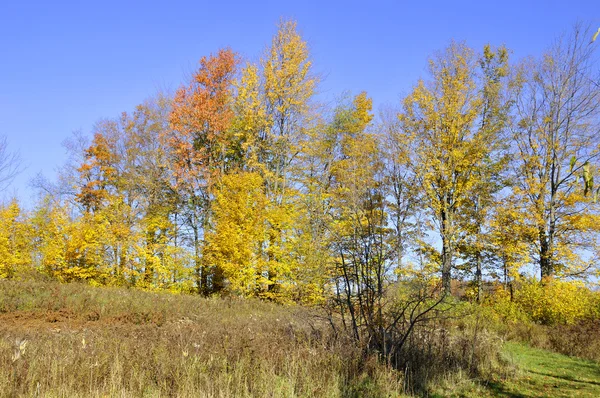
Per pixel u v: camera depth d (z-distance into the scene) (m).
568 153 23.05
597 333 15.23
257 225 22.72
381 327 8.26
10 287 15.70
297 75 27.30
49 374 5.74
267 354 7.40
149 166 29.81
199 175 27.42
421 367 8.29
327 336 8.80
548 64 24.27
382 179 14.83
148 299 16.69
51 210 28.28
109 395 5.45
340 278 9.15
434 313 10.56
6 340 8.38
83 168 29.88
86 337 8.88
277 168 27.16
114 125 31.34
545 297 19.27
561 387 9.03
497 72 27.48
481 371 9.60
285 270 21.92
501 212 24.03
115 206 26.36
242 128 28.22
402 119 24.67
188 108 27.03
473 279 26.91
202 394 5.50
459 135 23.72
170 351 7.29
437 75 24.42
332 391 6.51
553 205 23.56
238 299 20.50
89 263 25.06
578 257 22.53
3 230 25.59
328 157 27.83
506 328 17.05
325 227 21.73
